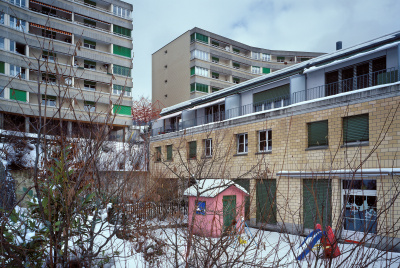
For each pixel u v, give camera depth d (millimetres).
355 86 15125
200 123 26453
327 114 14000
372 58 14453
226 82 48531
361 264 2918
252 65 53125
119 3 39281
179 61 47781
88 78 34188
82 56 34281
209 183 11039
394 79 13312
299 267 3252
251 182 16859
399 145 11344
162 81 50719
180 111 29078
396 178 10703
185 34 47344
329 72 16391
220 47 48938
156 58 52375
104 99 33250
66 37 35156
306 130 14977
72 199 2902
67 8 34969
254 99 21000
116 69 36594
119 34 38250
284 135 15898
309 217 12789
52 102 25766
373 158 12000
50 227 2664
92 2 38188
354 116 13102
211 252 3330
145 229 4215
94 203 3375
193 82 45094
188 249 3170
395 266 5641
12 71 28344
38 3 32656
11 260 3080
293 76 17391
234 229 3676
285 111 15930
